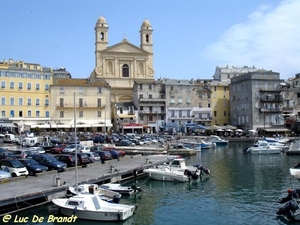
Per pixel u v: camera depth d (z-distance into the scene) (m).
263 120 121.56
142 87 124.19
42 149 64.44
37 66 114.50
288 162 65.56
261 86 122.19
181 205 35.41
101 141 87.62
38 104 106.81
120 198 36.03
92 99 113.25
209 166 60.69
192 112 128.12
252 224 29.67
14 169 41.53
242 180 47.84
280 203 35.62
